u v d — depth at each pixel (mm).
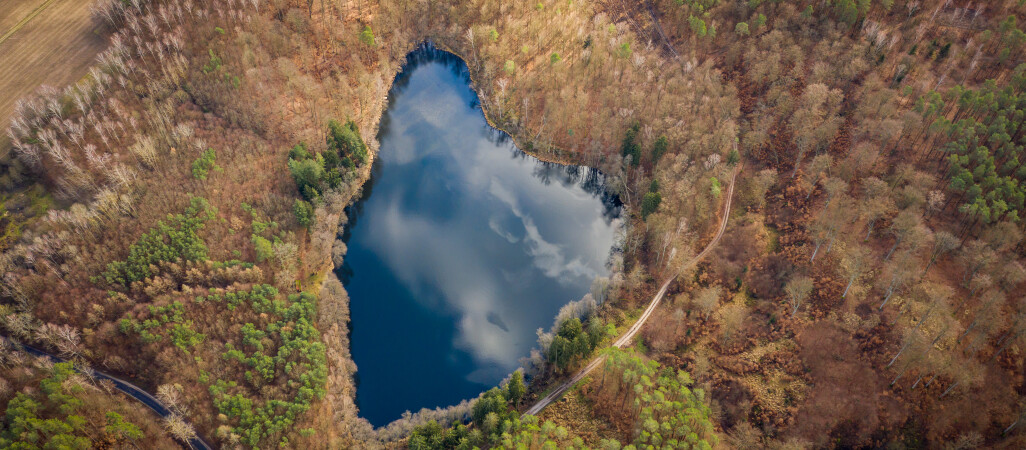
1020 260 157000
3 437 128375
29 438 126875
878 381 146750
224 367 152375
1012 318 147375
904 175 174875
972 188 163250
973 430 136000
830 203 179500
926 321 150125
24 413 130625
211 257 171625
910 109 192500
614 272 186375
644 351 165500
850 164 184000
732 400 152125
